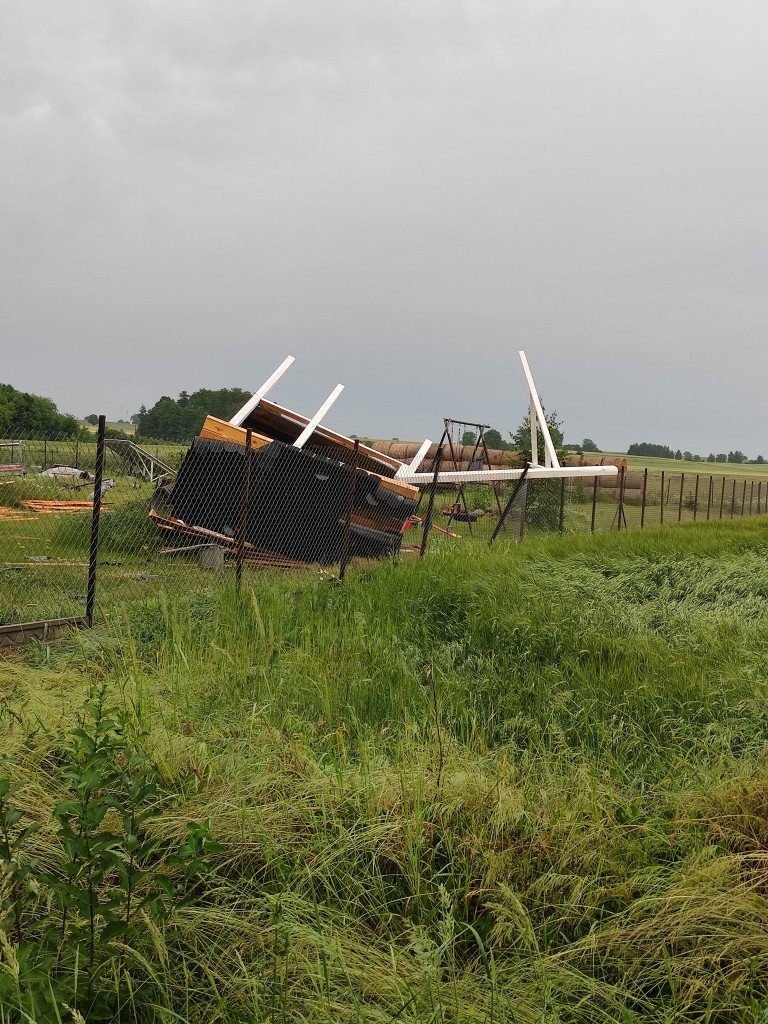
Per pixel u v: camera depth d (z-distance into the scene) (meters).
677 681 6.00
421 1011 2.61
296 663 6.11
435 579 9.54
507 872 3.43
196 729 4.75
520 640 7.22
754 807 3.91
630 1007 2.83
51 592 8.90
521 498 18.33
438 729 4.30
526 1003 2.71
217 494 13.62
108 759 2.86
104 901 2.98
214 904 3.14
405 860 3.53
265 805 3.80
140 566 11.38
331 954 2.78
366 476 14.91
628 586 10.16
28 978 2.31
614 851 3.57
